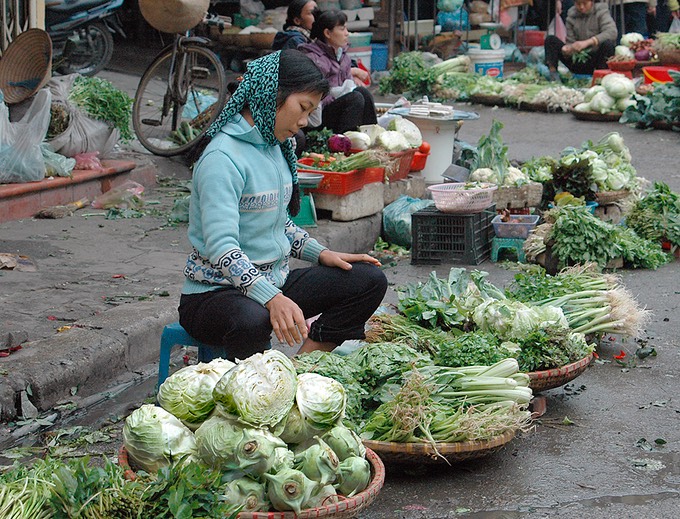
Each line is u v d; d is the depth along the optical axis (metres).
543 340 4.07
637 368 4.79
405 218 7.23
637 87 13.91
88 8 10.86
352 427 3.08
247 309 3.43
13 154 6.97
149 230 6.75
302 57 3.49
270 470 2.66
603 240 6.45
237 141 3.52
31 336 4.56
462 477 3.54
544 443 3.88
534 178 7.68
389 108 9.08
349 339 3.90
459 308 4.43
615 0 17.02
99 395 4.32
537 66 15.80
